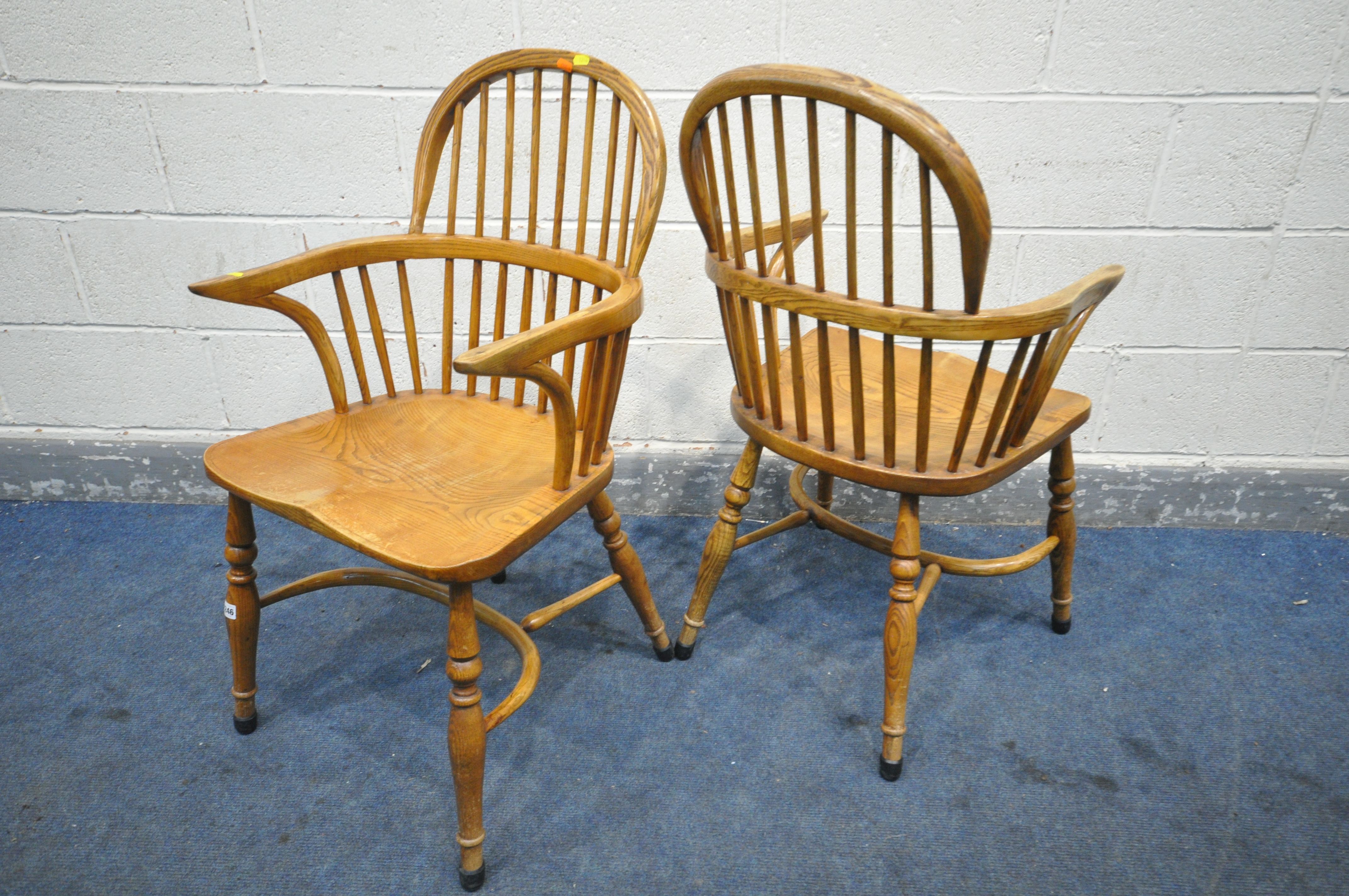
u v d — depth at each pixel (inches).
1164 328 62.5
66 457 68.7
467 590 36.9
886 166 33.0
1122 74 54.9
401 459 44.3
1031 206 59.2
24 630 55.9
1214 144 56.4
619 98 43.0
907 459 42.6
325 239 62.2
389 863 41.7
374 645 56.0
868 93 31.0
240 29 55.2
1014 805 44.9
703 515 70.1
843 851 42.4
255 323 64.6
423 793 45.4
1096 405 65.6
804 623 58.5
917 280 61.9
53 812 43.6
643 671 54.0
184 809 44.0
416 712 50.7
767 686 52.9
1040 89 55.6
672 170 58.7
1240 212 58.3
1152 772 46.8
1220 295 61.0
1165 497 67.6
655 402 66.9
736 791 45.7
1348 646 56.0
